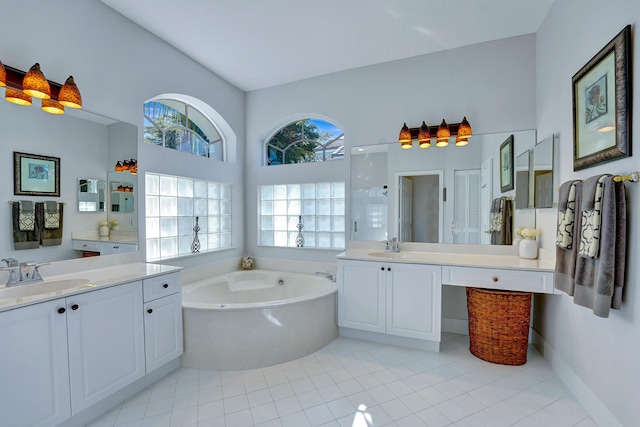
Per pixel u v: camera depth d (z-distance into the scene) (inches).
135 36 98.9
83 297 65.2
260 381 83.7
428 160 118.9
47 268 76.9
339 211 137.1
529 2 88.5
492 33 104.7
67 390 62.1
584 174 72.7
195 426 65.6
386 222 125.5
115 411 70.7
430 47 113.3
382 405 72.7
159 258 113.3
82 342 64.9
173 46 112.2
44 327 58.8
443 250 117.4
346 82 130.9
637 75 54.7
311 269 140.2
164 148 111.2
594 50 68.7
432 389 79.3
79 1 83.7
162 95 111.8
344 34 104.5
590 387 68.9
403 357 97.2
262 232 154.3
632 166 55.8
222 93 137.4
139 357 77.4
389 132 124.3
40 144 75.7
